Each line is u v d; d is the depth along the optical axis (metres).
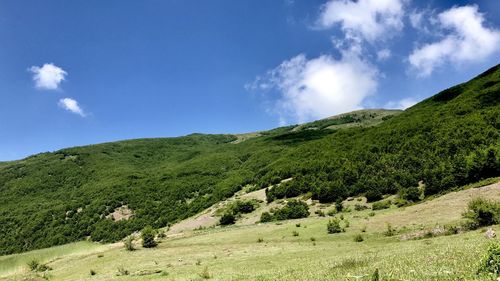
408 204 73.38
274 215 93.69
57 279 50.75
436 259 19.23
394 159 107.06
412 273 15.79
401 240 44.31
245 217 104.00
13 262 73.38
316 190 102.75
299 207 91.12
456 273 14.04
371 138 138.38
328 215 84.31
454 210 52.84
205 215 117.31
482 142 91.69
